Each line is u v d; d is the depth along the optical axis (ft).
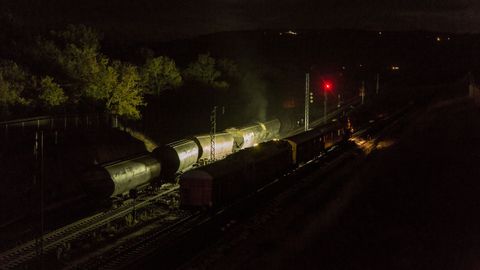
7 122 138.62
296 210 107.65
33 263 81.30
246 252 82.07
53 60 183.73
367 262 78.74
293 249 83.76
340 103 376.48
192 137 154.92
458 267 76.18
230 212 109.81
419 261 79.05
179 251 83.30
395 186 126.41
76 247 88.84
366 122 298.97
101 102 189.16
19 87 157.38
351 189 125.39
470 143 179.93
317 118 309.83
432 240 87.86
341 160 173.06
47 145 139.95
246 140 186.29
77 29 212.02
